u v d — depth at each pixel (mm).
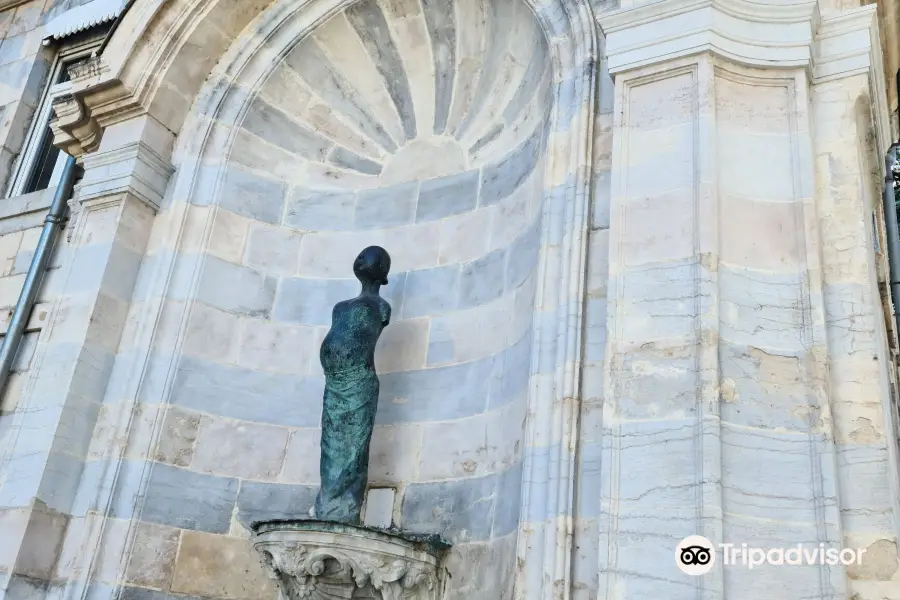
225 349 7332
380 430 6891
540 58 6914
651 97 5488
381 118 8336
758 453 4434
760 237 4980
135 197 7527
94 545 6359
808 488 4355
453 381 6785
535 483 4973
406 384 6992
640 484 4461
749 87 5414
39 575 6332
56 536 6480
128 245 7410
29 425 6809
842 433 4547
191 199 7680
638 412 4637
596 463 4844
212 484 6875
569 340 5203
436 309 7195
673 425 4516
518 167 7086
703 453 4340
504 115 7551
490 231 7191
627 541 4363
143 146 7664
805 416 4520
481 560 5844
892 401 5824
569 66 6281
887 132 7699
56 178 9789
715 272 4785
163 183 7766
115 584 6254
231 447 7047
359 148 8320
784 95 5359
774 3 5477
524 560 4789
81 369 6867
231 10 8062
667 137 5305
